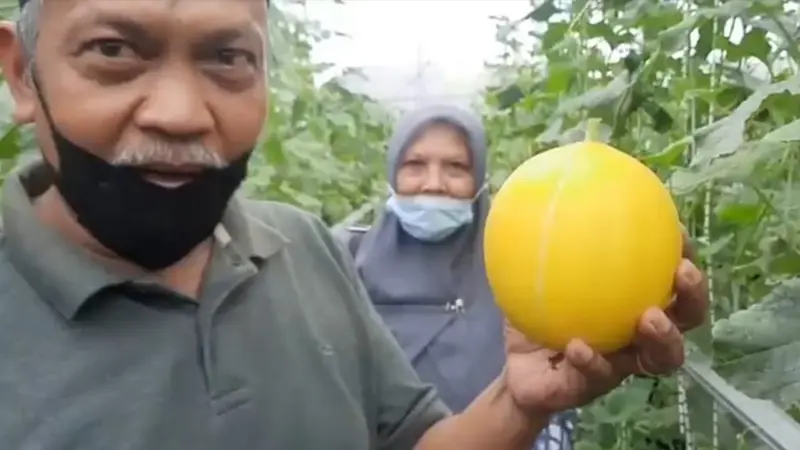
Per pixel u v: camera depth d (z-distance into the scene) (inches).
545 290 42.4
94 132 40.9
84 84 40.8
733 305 74.1
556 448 107.0
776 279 67.9
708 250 69.3
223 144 42.4
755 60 76.9
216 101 41.6
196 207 42.7
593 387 46.8
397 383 56.7
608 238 41.8
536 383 47.8
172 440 43.9
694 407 64.8
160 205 42.1
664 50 66.8
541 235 42.7
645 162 54.6
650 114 76.1
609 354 45.0
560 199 42.7
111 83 40.8
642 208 42.5
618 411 105.0
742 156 52.1
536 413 50.4
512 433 51.6
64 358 43.3
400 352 58.3
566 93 99.3
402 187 111.7
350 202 203.2
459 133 111.2
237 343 47.1
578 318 42.3
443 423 55.5
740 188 68.3
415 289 110.1
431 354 108.8
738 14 60.4
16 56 44.5
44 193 47.5
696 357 48.4
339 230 126.3
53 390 42.7
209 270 47.4
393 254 112.6
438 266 111.2
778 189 68.9
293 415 47.7
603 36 85.4
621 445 109.0
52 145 42.4
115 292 44.4
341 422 49.8
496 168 201.6
